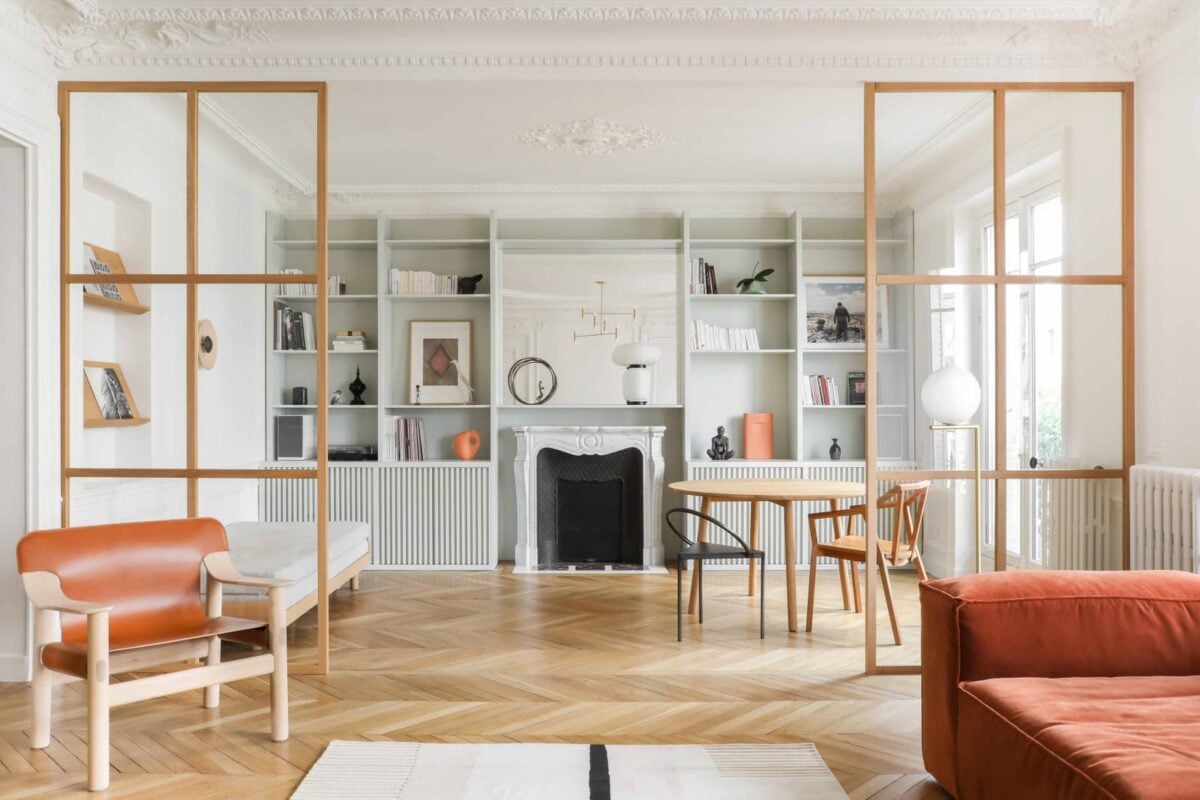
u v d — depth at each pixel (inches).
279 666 127.7
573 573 262.5
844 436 263.9
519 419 285.3
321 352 162.6
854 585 210.1
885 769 117.6
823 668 164.2
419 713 139.4
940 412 161.8
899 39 158.2
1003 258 161.9
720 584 245.4
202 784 112.4
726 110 204.5
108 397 168.7
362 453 273.4
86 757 121.2
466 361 280.7
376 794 108.5
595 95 193.9
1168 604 105.5
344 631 192.2
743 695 148.6
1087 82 159.6
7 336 155.7
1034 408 162.1
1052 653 103.7
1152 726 84.0
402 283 275.3
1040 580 108.2
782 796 108.3
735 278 284.4
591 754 121.6
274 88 162.4
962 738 101.2
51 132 159.2
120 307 168.9
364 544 234.1
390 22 152.8
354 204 279.0
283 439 243.0
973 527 161.9
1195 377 143.8
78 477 164.1
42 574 123.0
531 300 282.0
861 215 280.5
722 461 267.9
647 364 277.1
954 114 163.0
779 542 266.7
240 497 213.6
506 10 148.9
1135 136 159.9
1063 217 161.3
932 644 110.2
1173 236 149.3
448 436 283.6
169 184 166.6
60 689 151.9
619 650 176.7
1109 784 72.6
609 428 272.2
